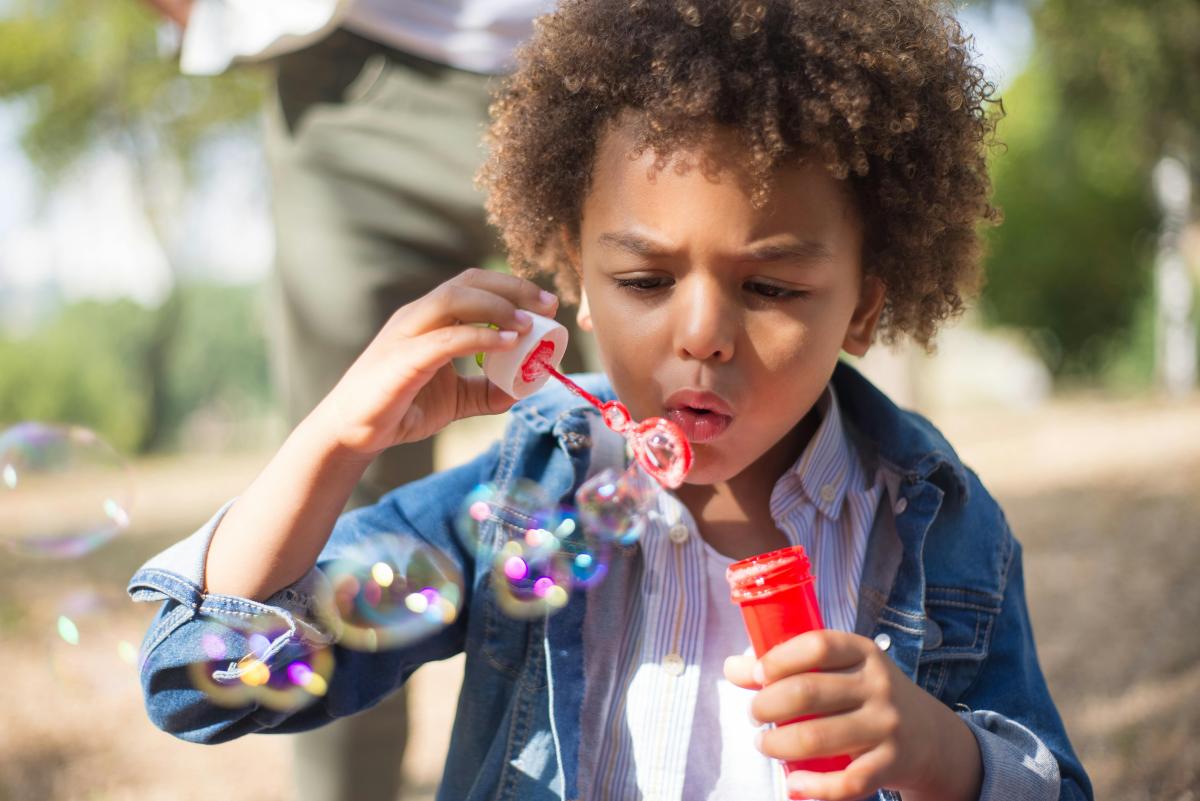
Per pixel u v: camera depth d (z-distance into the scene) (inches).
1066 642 117.3
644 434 43.8
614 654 49.9
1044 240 562.9
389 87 71.1
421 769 103.7
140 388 820.0
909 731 40.2
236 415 1064.2
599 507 50.5
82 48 574.2
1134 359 581.3
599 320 47.0
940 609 51.2
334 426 43.6
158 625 46.7
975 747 43.8
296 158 73.0
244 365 1068.5
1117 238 553.3
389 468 68.9
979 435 305.4
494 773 49.5
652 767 47.9
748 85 44.7
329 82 72.1
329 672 48.5
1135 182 514.0
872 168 49.6
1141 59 297.1
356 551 49.9
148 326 789.9
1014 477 228.8
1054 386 603.5
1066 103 329.1
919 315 56.9
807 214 45.4
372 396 42.9
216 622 45.3
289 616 44.8
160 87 576.1
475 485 53.2
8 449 64.5
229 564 45.1
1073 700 100.3
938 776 42.0
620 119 47.1
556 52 50.7
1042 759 46.3
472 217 72.0
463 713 51.0
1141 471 216.1
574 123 49.6
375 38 70.8
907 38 50.1
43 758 108.1
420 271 72.8
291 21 70.0
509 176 55.6
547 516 51.4
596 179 47.6
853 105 46.0
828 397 52.8
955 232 55.6
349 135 71.6
